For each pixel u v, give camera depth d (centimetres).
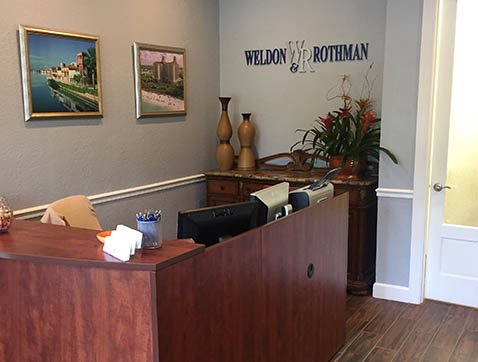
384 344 328
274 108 472
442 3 360
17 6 303
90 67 353
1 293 182
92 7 351
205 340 187
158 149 424
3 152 303
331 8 432
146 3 398
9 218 200
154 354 162
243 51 480
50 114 327
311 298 277
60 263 167
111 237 170
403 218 386
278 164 473
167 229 440
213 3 477
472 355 312
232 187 451
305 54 450
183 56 441
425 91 361
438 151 377
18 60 306
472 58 359
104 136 371
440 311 377
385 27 402
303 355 273
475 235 374
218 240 221
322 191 290
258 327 225
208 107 482
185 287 172
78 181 354
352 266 406
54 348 177
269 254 228
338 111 436
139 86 396
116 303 163
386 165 384
